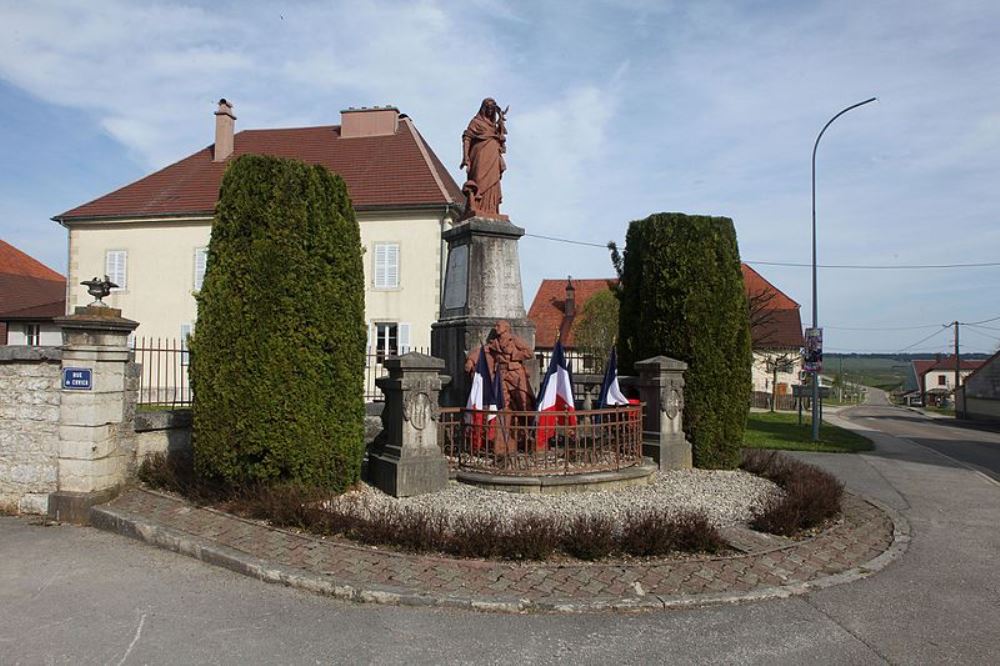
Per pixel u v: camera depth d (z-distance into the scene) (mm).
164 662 4238
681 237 10680
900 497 10328
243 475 7406
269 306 7230
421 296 26203
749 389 10672
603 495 7820
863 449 16953
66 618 4887
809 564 6371
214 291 7391
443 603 5188
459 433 8836
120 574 5809
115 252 28422
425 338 26141
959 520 8781
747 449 12555
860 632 4949
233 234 7336
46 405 7910
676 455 9852
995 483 11914
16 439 7977
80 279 28578
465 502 7305
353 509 6691
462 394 9797
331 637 4637
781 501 7691
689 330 10391
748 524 7309
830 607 5426
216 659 4289
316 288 7441
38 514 7836
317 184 7570
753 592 5590
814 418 19125
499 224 10438
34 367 7965
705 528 6324
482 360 8797
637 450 9094
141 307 28156
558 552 6059
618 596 5383
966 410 36656
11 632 4645
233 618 4914
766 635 4852
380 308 26422
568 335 41219
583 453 8953
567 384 9023
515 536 5934
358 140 30078
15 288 37375
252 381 7219
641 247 11164
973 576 6340
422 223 26359
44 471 7875
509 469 8102
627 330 11453
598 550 5949
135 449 8336
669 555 6156
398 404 7773
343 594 5301
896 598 5680
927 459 15250
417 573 5613
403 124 31016
